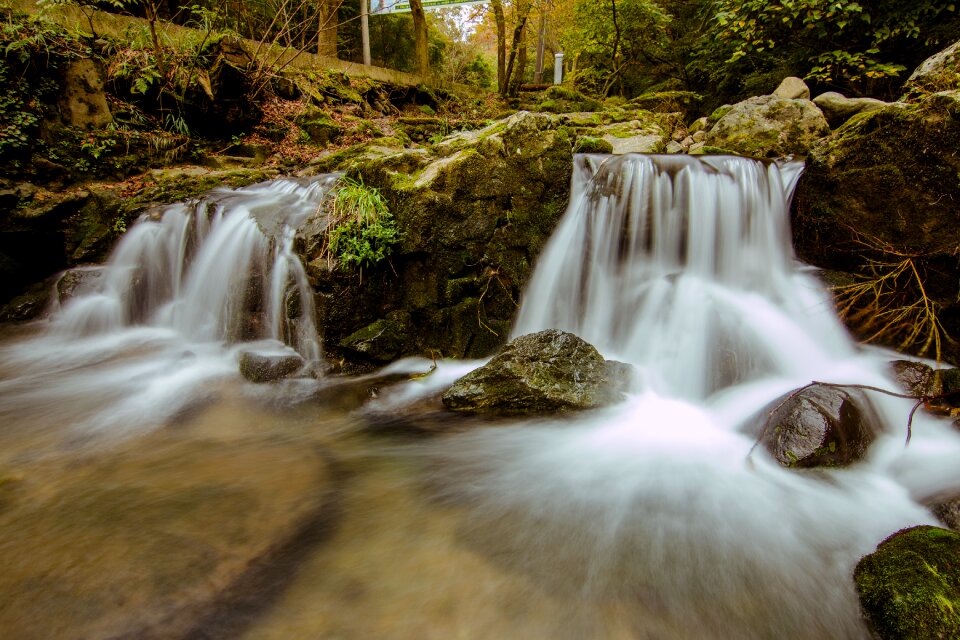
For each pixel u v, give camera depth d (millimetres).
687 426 3867
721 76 10508
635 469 3303
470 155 4828
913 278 4637
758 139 6719
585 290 5270
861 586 2176
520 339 4359
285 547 2494
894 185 4645
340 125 10680
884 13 7074
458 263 4945
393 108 13531
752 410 3746
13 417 3977
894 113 4574
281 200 6555
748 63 9812
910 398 3523
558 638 2008
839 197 5086
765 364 4312
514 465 3357
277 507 2832
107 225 6922
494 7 16125
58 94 7516
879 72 7137
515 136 5082
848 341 4840
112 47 8375
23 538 2502
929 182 4410
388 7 16078
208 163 8781
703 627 2072
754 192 5312
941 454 3326
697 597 2232
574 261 5316
